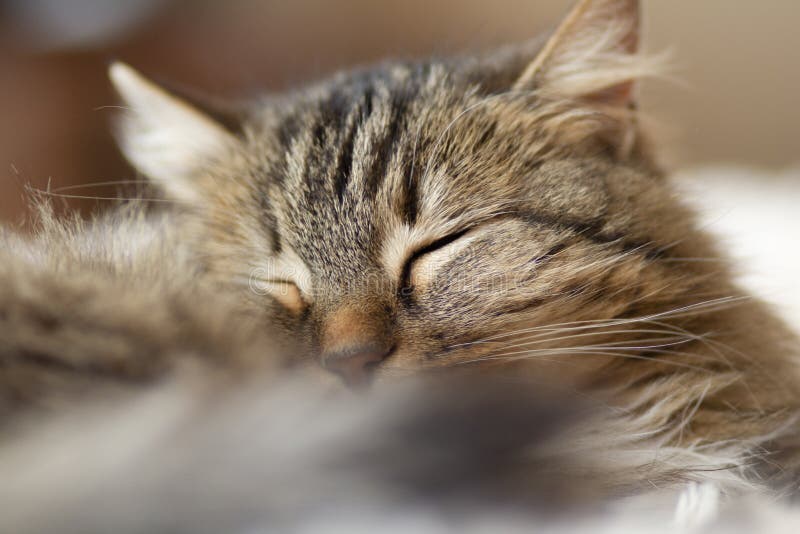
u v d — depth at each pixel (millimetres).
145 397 357
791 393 448
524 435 370
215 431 353
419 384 401
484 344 429
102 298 374
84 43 770
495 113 458
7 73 743
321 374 427
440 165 447
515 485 363
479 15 980
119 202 469
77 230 423
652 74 493
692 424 429
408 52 715
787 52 943
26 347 361
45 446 348
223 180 483
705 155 952
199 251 462
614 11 471
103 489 342
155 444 349
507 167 449
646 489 395
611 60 474
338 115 475
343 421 359
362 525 346
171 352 368
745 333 455
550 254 437
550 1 977
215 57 857
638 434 408
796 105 946
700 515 389
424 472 354
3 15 741
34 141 724
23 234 424
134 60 800
